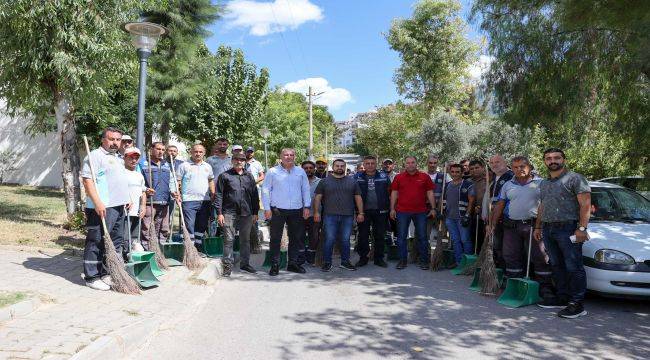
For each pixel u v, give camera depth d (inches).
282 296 261.9
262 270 334.6
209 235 392.5
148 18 618.5
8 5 372.8
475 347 188.1
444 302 253.6
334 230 335.6
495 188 311.7
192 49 650.8
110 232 251.4
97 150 249.8
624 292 235.5
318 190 343.0
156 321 198.7
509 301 254.5
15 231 373.1
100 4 413.4
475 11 463.5
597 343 194.4
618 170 502.3
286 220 327.9
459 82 1175.0
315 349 182.9
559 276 244.1
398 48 1168.2
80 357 147.5
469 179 351.9
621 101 414.9
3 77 420.5
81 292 228.2
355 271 336.5
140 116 320.8
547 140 675.4
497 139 954.1
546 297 247.1
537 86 441.1
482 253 289.1
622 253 238.8
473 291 279.1
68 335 168.6
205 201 351.6
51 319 185.8
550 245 242.2
